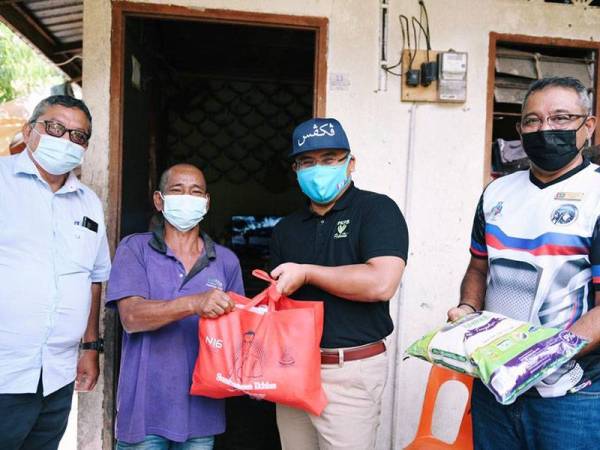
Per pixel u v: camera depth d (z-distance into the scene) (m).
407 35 2.57
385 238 1.61
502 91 2.70
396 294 2.57
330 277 1.56
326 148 1.64
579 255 1.36
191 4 2.45
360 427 1.66
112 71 2.42
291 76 4.38
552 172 1.45
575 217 1.37
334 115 2.54
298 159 1.73
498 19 2.64
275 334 1.53
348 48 2.54
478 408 1.60
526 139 1.43
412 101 2.58
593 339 1.27
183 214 1.80
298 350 1.50
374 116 2.56
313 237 1.76
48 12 3.37
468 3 2.61
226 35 3.80
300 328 1.51
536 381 1.23
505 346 1.28
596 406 1.37
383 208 1.67
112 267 1.79
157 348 1.74
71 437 3.04
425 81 2.54
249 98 4.42
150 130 3.16
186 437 1.72
